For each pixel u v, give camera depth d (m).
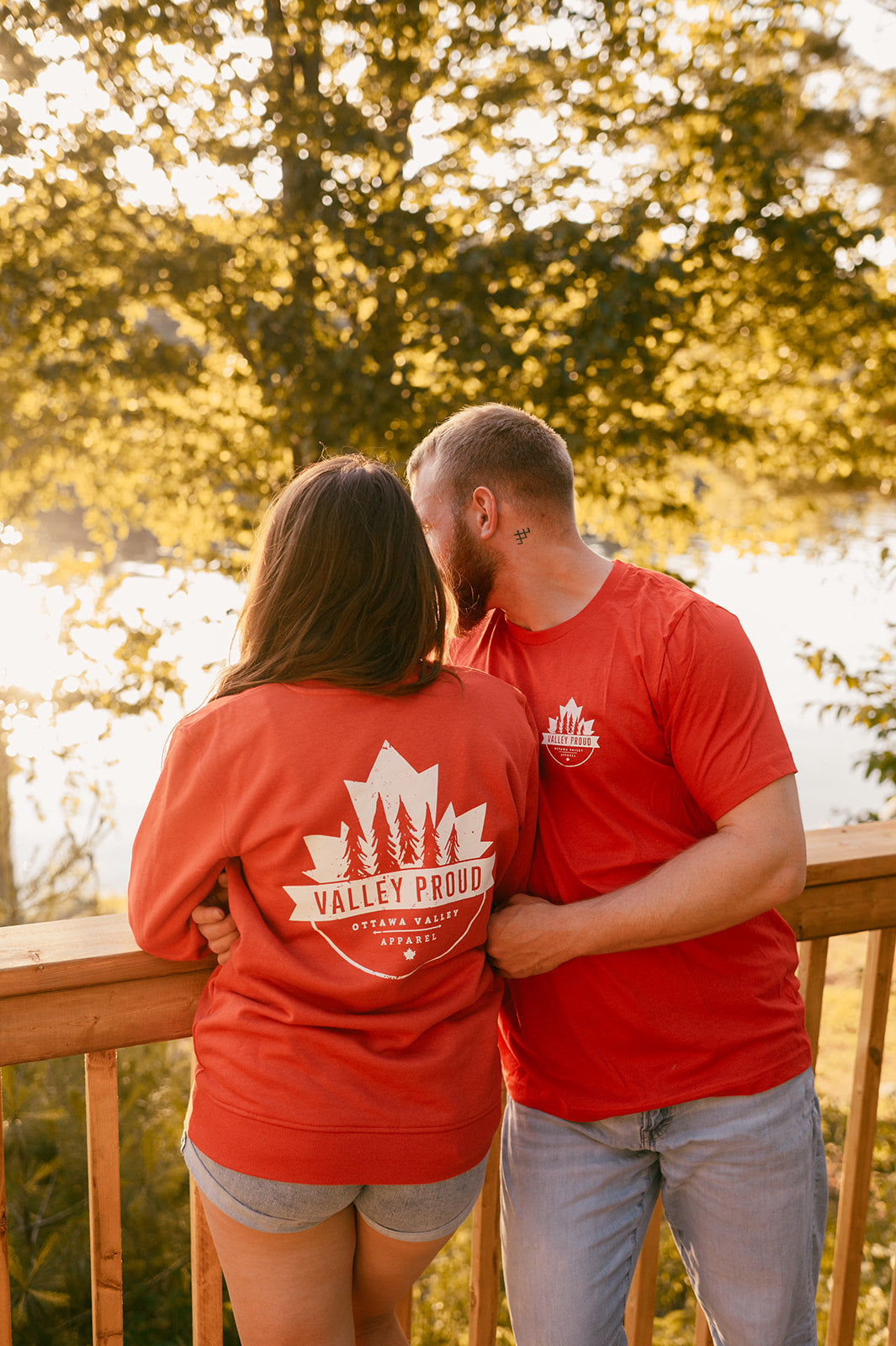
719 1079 1.37
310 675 1.12
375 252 6.06
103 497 8.49
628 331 6.42
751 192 6.80
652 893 1.28
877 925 1.75
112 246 7.02
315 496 1.15
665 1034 1.38
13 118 6.11
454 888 1.17
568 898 1.39
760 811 1.28
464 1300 2.92
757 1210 1.38
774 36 7.09
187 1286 2.71
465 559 1.45
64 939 1.29
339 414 6.25
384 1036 1.14
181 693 6.42
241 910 1.15
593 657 1.36
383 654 1.13
